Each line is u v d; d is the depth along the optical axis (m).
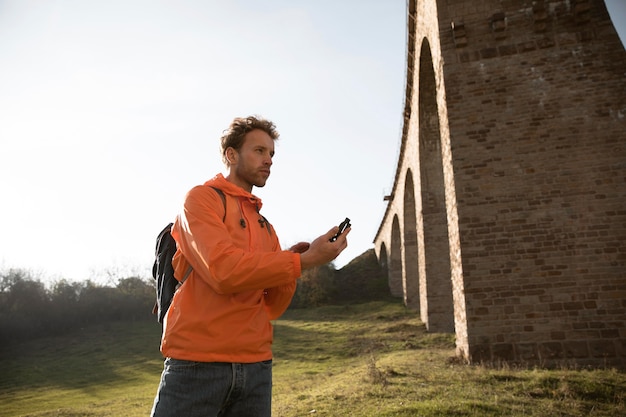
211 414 1.77
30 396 19.91
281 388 10.41
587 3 10.18
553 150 9.73
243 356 1.83
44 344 38.59
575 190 9.41
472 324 9.20
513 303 9.12
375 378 7.71
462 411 5.29
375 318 29.23
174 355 1.79
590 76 9.92
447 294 18.33
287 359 19.94
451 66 10.73
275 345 24.34
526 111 10.08
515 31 10.62
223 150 2.29
